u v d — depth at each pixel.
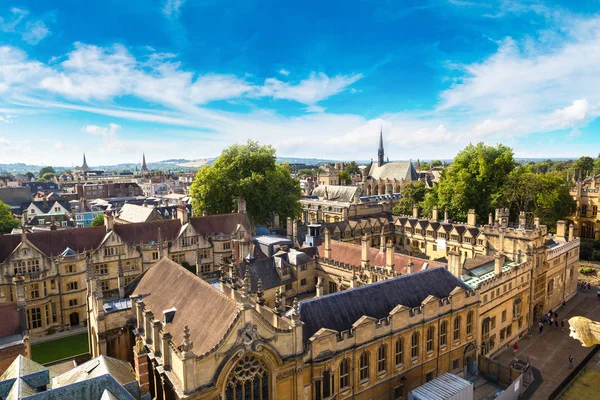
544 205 122.69
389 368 52.59
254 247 84.25
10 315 55.50
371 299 54.56
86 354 64.12
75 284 82.12
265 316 45.50
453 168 137.88
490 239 93.38
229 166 128.50
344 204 148.50
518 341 78.75
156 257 92.38
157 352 43.72
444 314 57.97
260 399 41.44
